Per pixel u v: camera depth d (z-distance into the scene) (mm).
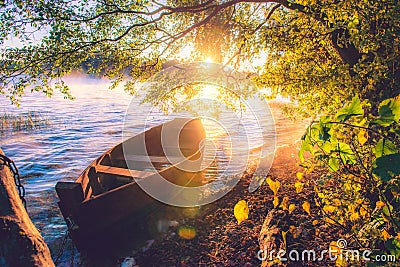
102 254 5590
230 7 6281
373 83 2660
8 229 1887
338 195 2578
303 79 3852
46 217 7867
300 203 5410
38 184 10727
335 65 3578
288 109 5211
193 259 5168
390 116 1454
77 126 22422
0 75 4832
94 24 5301
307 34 3703
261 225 5668
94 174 6504
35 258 1898
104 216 5535
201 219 6594
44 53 4953
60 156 14602
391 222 1847
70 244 6332
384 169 1407
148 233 6211
